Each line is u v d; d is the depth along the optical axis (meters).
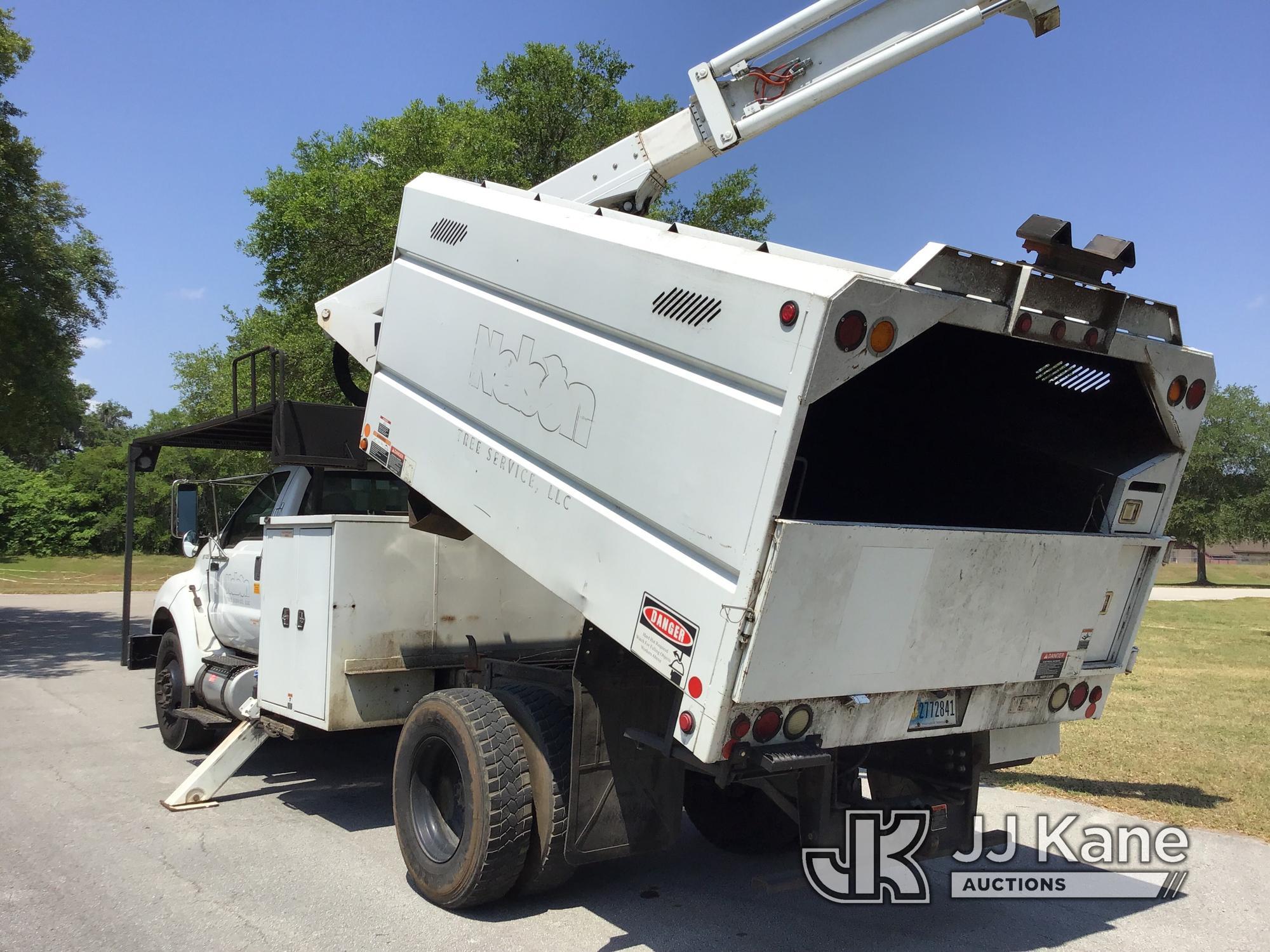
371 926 4.18
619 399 3.71
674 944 4.10
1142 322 3.76
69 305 16.61
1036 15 4.30
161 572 34.84
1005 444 4.36
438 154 14.86
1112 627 4.18
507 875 4.16
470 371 4.62
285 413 6.40
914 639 3.49
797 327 3.02
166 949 3.90
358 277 14.98
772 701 3.20
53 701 10.00
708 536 3.26
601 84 18.53
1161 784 6.91
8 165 14.90
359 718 5.22
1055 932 4.30
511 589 5.77
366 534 5.24
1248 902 4.70
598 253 3.88
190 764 7.18
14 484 44.94
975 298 3.30
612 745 3.87
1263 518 54.69
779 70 5.02
